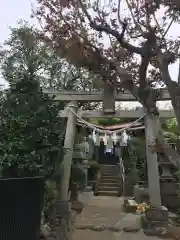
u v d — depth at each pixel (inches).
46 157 248.1
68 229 297.3
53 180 297.7
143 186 466.3
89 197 563.2
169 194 411.8
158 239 275.7
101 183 642.2
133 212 401.4
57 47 184.2
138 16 168.7
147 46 157.6
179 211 375.6
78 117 342.3
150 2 159.2
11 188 164.7
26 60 325.7
